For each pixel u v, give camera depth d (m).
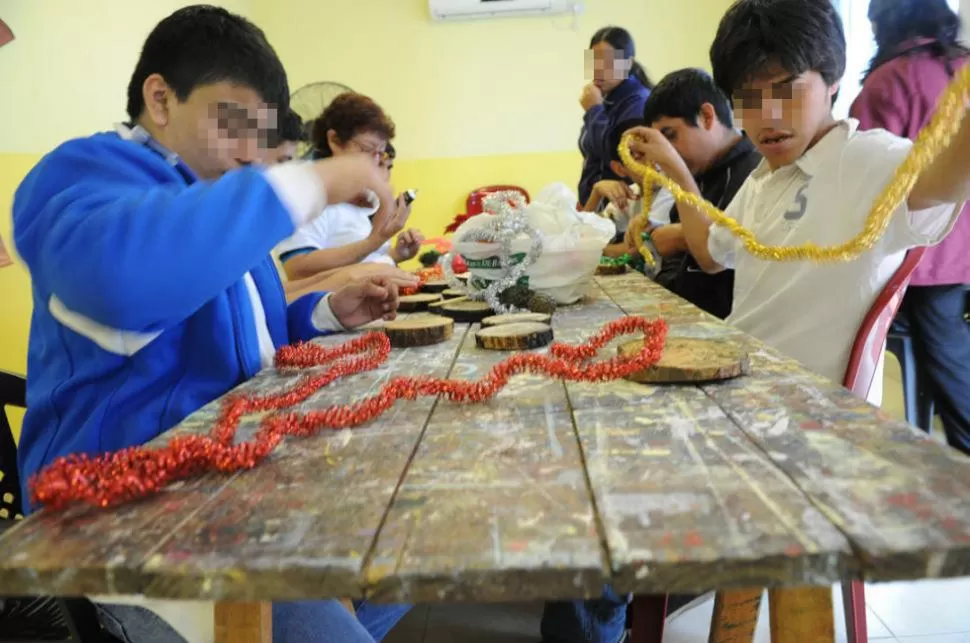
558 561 0.36
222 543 0.41
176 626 0.58
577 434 0.55
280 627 0.67
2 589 0.40
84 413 0.76
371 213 2.04
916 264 1.00
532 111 4.04
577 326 1.03
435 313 1.24
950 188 0.85
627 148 1.39
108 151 0.74
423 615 1.42
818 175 1.12
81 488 0.46
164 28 0.82
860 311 1.07
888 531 0.37
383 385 0.76
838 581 0.35
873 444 0.49
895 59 1.67
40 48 2.09
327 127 1.88
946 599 1.39
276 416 0.64
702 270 1.62
